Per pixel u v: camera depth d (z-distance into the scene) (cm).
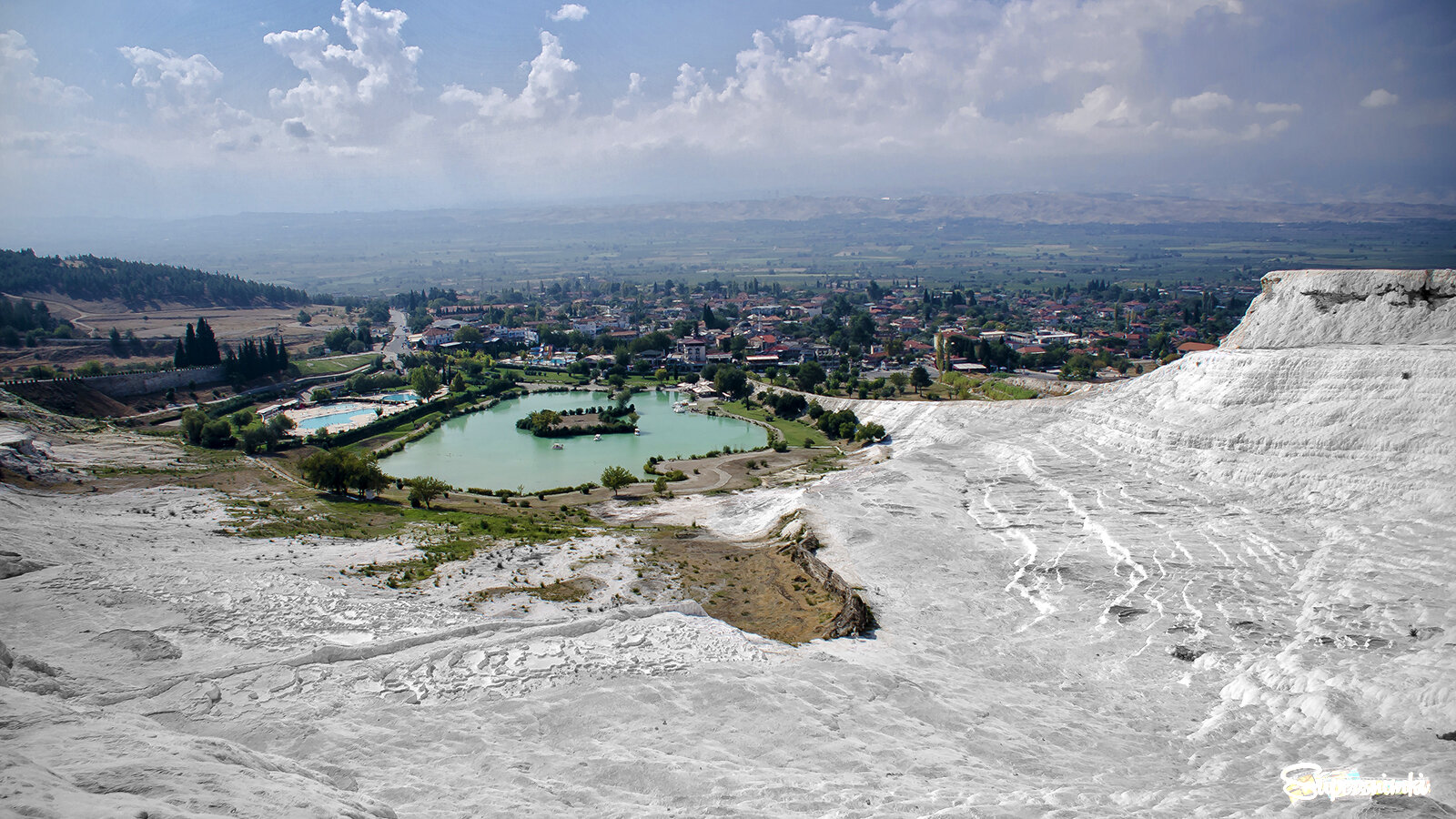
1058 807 2797
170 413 16925
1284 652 4762
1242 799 2934
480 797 2875
